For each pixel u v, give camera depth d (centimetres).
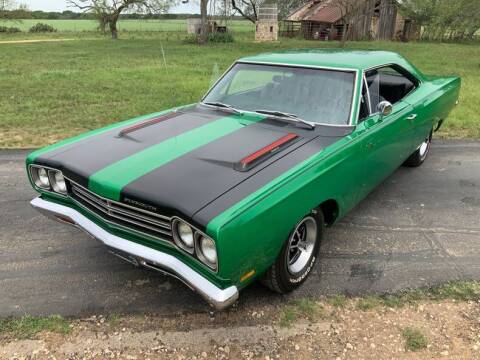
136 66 1805
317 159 317
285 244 301
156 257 273
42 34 5234
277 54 456
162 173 288
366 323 309
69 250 396
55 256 386
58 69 1702
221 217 243
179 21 10600
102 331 297
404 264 380
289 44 3228
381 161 416
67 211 329
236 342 290
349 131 364
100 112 924
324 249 403
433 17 3966
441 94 559
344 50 481
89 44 3300
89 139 360
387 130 411
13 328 298
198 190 268
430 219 464
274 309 321
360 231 437
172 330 299
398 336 298
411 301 332
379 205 497
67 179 318
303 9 4544
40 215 462
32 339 290
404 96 493
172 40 3812
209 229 238
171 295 335
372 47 2925
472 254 398
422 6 3972
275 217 273
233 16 4050
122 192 277
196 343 288
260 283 333
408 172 603
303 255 341
